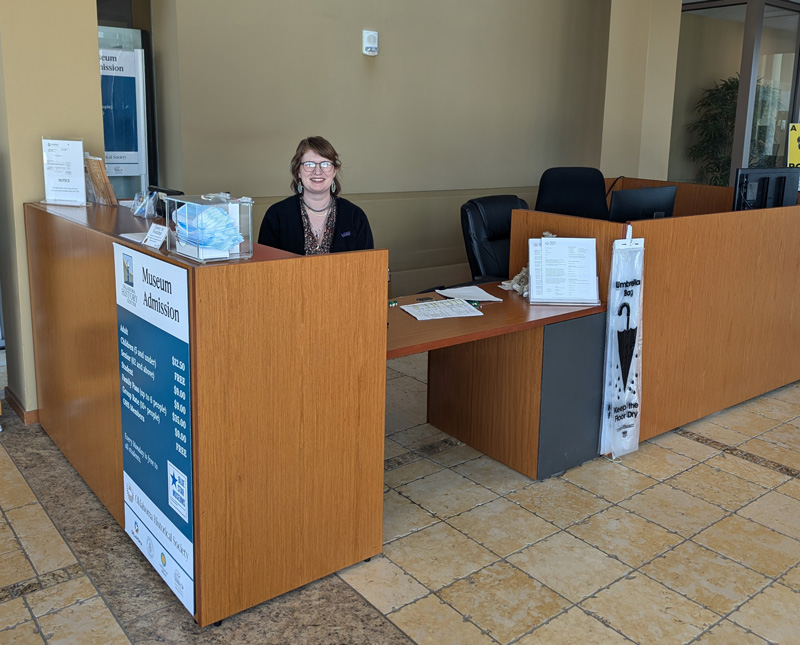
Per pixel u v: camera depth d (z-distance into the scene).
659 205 3.70
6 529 2.80
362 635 2.27
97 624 2.29
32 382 3.72
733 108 7.84
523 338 3.20
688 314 3.67
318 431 2.38
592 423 3.41
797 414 4.14
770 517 3.03
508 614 2.38
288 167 5.55
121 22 4.88
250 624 2.31
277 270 2.16
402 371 4.79
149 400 2.38
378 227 6.02
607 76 7.07
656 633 2.31
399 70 6.04
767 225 4.00
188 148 5.01
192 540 2.22
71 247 2.92
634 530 2.90
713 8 7.64
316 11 5.43
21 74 3.38
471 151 6.74
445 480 3.29
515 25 6.77
